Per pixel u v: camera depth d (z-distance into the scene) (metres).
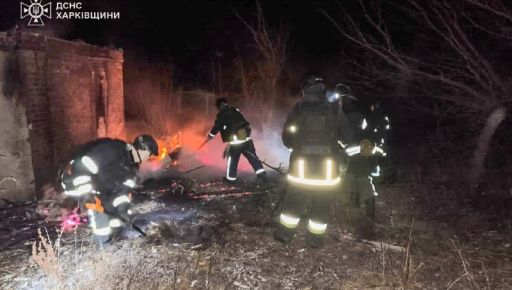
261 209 6.29
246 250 4.77
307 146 4.66
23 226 5.43
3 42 6.22
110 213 4.36
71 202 6.18
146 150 4.40
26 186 6.50
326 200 4.71
